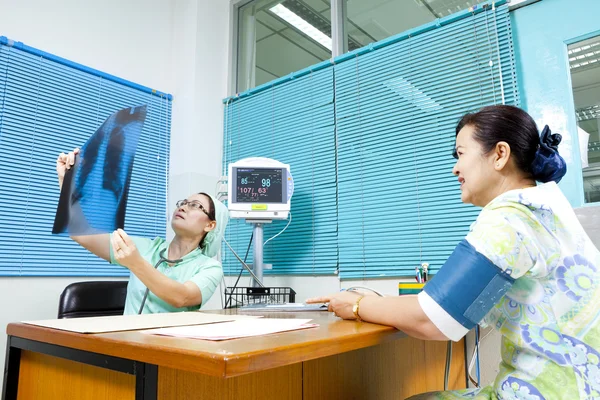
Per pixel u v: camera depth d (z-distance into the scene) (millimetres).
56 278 2184
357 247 2201
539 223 768
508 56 1882
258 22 3127
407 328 837
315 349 662
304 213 2449
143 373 645
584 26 1749
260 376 895
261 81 3062
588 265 755
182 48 2898
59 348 795
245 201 2219
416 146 2088
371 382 1246
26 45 2203
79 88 2408
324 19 2814
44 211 2176
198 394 728
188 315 1124
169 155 2807
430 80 2096
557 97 1776
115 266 2424
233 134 2873
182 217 1687
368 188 2215
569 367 718
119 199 1347
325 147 2430
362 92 2336
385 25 2523
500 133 895
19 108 2143
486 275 746
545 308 752
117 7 2676
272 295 2119
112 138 1396
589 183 1678
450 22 2080
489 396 880
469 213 1875
